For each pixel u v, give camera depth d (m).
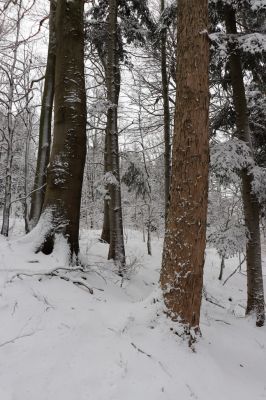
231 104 8.47
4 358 3.22
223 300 9.70
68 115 6.40
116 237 8.66
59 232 6.05
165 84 10.74
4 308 3.99
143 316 4.41
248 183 7.28
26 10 8.08
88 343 3.75
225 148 6.81
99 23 9.89
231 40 7.16
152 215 15.67
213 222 14.93
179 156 4.52
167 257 4.57
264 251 17.95
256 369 4.69
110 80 8.77
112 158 8.68
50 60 8.79
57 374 3.19
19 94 8.22
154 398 3.17
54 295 4.64
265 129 8.20
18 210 14.14
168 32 11.64
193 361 3.97
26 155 8.73
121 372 3.40
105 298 5.30
